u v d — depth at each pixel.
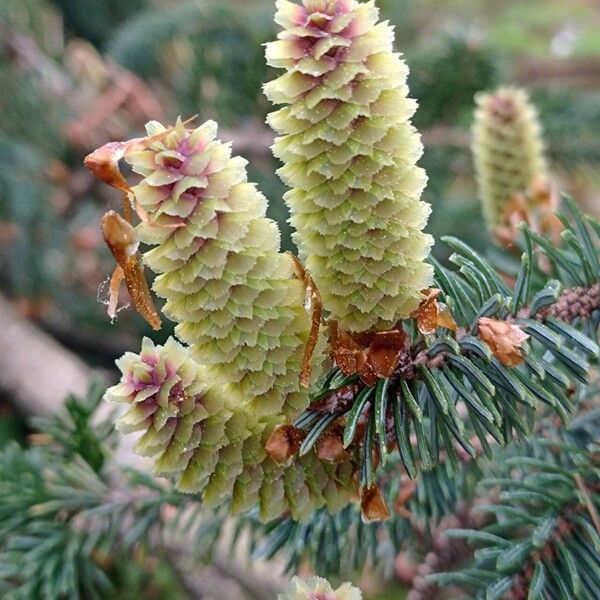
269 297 0.11
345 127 0.11
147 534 0.20
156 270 0.11
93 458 0.21
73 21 0.44
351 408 0.12
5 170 0.34
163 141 0.11
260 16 0.35
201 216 0.10
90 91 0.36
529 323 0.13
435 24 0.60
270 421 0.12
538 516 0.16
